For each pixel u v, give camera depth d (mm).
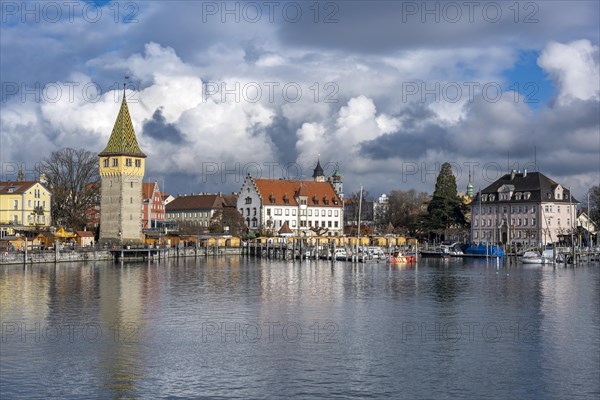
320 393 45344
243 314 74875
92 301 84250
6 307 78312
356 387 46531
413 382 47594
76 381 47469
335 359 53500
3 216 187875
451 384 47219
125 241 189875
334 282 112000
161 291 96500
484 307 80688
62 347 56906
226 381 47688
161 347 57188
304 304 83188
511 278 121125
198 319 71250
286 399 44219
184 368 50750
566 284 109188
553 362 52688
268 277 121875
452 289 100938
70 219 193500
